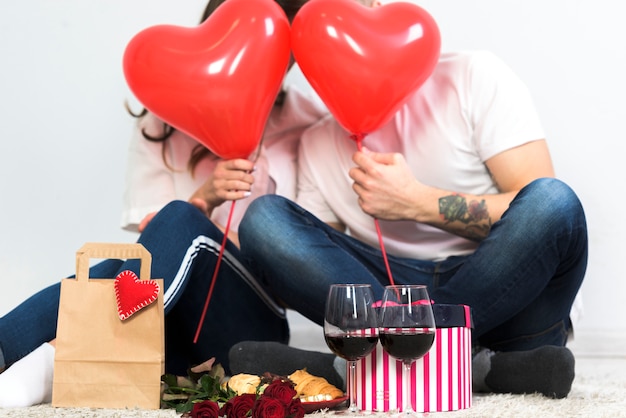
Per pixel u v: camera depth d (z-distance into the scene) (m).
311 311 1.96
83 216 3.07
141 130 2.54
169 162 2.52
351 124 2.08
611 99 2.94
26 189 3.08
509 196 2.09
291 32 2.07
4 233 3.08
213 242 2.05
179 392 1.73
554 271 1.90
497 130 2.16
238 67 1.99
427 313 1.53
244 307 2.22
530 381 1.83
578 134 2.96
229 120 2.04
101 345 1.71
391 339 1.52
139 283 1.70
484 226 2.08
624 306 2.94
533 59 2.97
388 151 2.31
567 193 1.86
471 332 1.85
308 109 2.54
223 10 2.04
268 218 1.97
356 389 1.69
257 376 1.77
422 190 2.06
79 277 1.73
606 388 2.08
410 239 2.29
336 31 1.97
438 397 1.64
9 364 1.81
